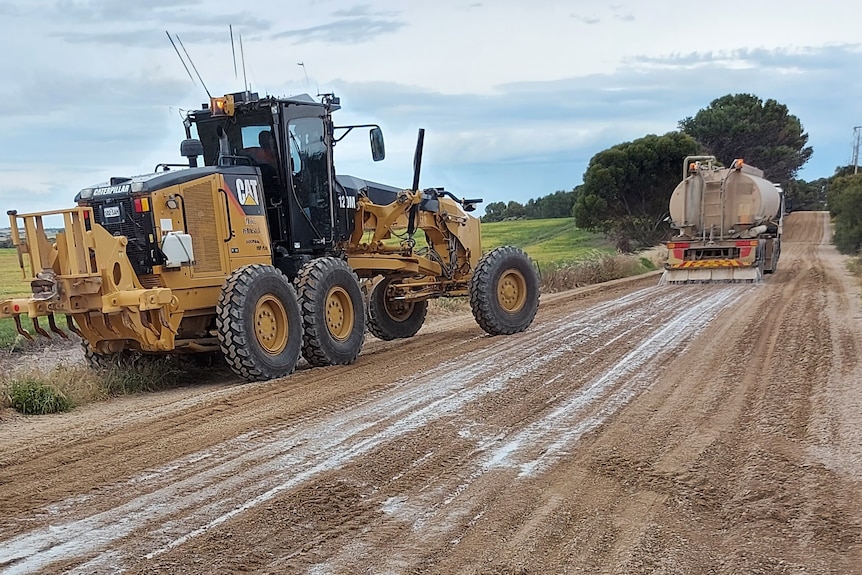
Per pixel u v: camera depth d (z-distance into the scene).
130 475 5.56
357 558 4.18
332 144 10.90
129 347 9.44
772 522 4.66
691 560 4.16
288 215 10.20
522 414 7.15
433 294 12.77
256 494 5.14
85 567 4.08
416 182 12.06
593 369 9.20
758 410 7.11
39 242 8.32
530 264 12.82
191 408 7.62
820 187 96.50
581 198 51.22
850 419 6.74
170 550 4.28
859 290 18.28
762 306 15.15
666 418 6.91
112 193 8.86
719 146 67.69
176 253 8.63
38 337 14.20
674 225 22.59
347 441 6.34
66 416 7.54
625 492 5.17
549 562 4.13
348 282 10.31
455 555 4.21
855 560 4.16
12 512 4.88
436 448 6.13
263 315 9.17
